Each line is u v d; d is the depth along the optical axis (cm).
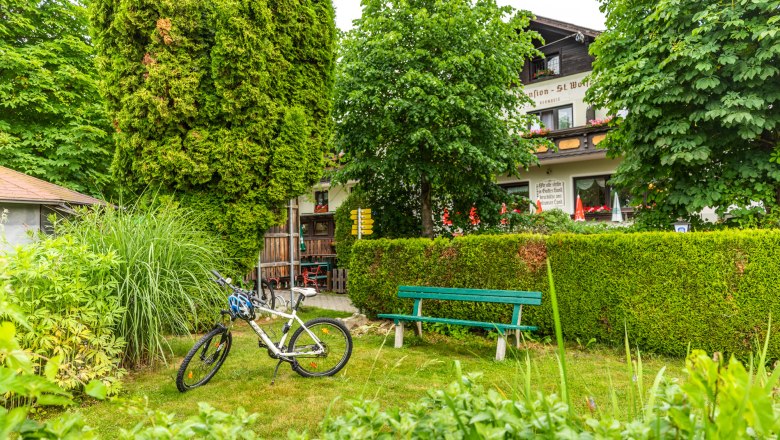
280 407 409
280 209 887
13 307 110
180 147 786
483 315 715
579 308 638
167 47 772
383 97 1031
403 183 1192
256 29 806
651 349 595
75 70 1373
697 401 104
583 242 638
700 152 613
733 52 591
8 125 1315
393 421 127
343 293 1459
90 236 529
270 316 873
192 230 673
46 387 102
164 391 456
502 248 702
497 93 1027
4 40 1384
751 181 620
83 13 1455
